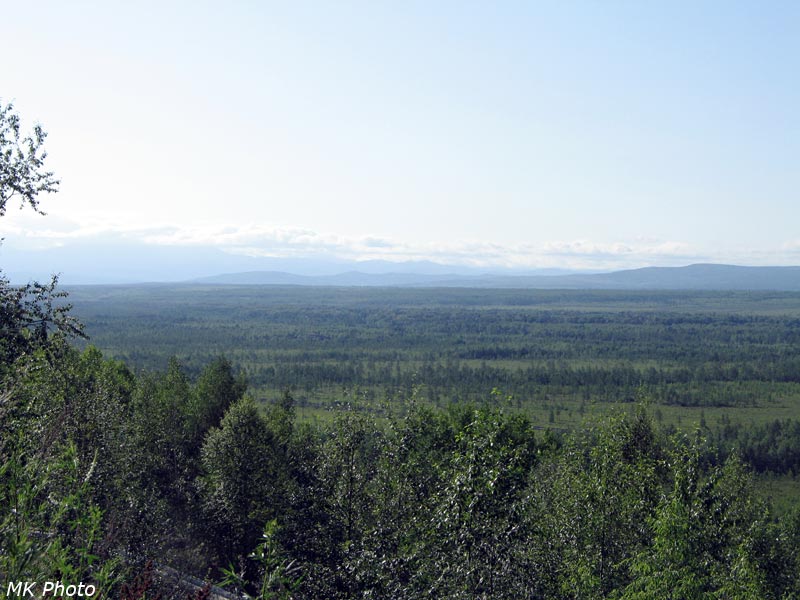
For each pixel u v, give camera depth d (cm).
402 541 1742
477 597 1333
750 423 11856
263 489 3247
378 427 2244
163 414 4050
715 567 1675
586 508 1969
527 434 3494
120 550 1558
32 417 1392
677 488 1769
